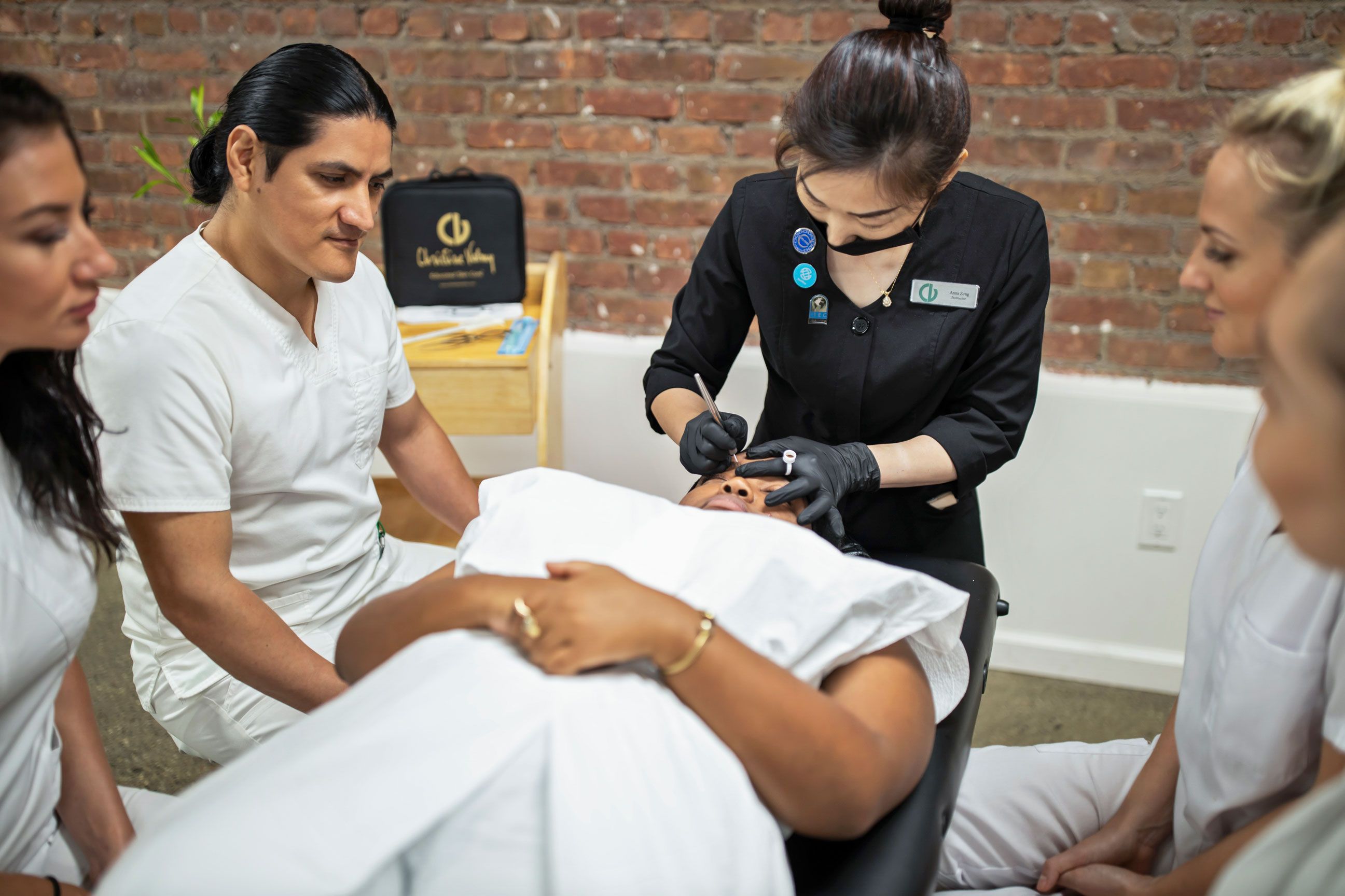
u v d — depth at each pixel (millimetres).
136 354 1168
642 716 772
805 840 934
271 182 1160
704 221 2303
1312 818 574
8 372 914
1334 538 564
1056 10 1942
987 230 1301
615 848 712
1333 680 792
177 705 1397
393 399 1541
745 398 2262
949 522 1501
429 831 737
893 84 1041
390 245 2113
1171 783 1090
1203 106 1938
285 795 688
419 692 768
